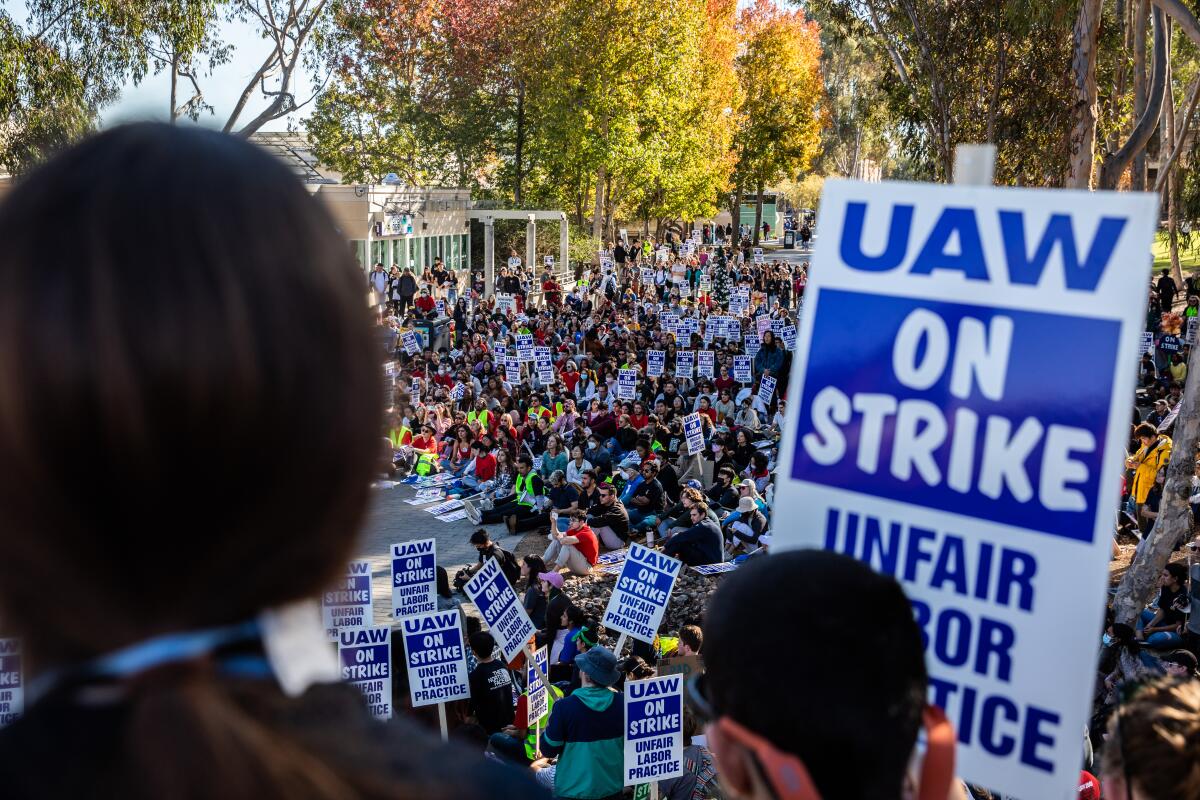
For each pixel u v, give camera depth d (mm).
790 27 69688
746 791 1130
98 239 486
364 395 542
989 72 25062
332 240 547
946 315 1755
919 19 25438
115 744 480
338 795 499
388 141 46812
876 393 1800
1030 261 1699
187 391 482
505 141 49656
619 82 44656
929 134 27500
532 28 44969
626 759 6980
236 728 490
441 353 31281
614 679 7152
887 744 1071
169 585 500
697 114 56188
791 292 47188
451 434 21234
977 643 1741
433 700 8078
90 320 475
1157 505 14734
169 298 485
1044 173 24297
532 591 11562
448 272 38406
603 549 15188
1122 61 25641
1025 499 1697
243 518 505
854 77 72875
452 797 521
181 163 514
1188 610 11125
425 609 9453
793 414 1857
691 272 50344
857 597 1109
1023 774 1725
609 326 30328
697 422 17109
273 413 503
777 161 72625
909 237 1786
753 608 1107
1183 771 1778
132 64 24516
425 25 46562
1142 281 1629
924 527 1765
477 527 17688
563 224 45094
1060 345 1677
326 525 528
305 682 533
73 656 502
